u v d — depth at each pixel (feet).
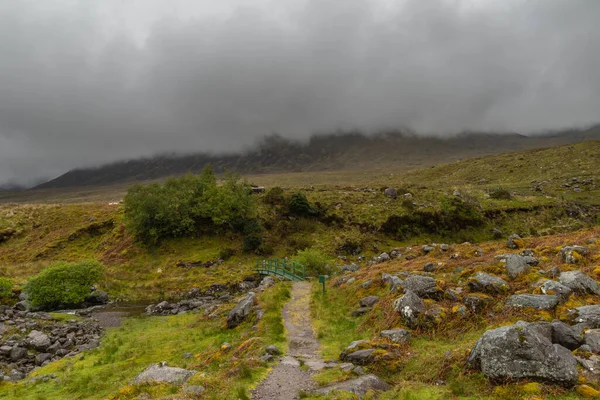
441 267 73.92
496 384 31.63
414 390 33.06
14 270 171.63
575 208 227.40
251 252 180.14
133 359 65.05
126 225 194.08
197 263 169.37
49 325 95.71
